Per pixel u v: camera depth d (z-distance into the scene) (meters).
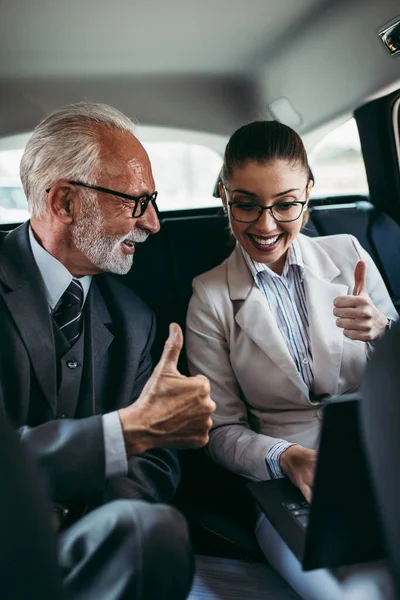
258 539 1.38
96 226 1.32
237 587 1.33
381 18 1.80
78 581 0.97
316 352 1.55
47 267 1.34
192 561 1.03
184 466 1.69
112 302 1.46
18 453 0.66
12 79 1.83
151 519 0.99
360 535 1.00
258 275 1.61
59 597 0.70
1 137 1.92
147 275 1.79
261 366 1.55
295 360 1.59
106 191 1.30
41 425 1.17
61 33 1.75
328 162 2.21
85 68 1.86
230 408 1.58
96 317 1.39
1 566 0.65
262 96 2.02
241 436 1.49
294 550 1.10
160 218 2.04
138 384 1.46
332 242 1.75
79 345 1.33
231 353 1.59
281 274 1.65
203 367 1.59
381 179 2.15
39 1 1.65
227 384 1.59
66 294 1.34
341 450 0.88
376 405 0.65
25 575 0.66
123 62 1.87
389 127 2.06
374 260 2.02
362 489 0.93
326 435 0.86
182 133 2.07
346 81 1.98
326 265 1.67
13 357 1.24
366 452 0.69
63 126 1.30
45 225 1.33
